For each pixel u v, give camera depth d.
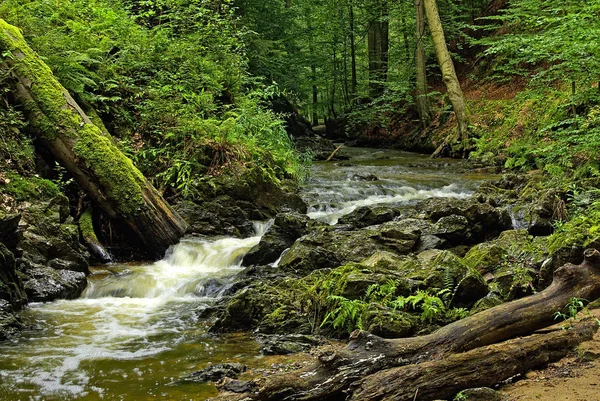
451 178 14.82
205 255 9.46
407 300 5.97
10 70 9.84
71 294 7.87
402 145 23.97
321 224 9.68
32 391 4.86
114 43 13.03
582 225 6.79
